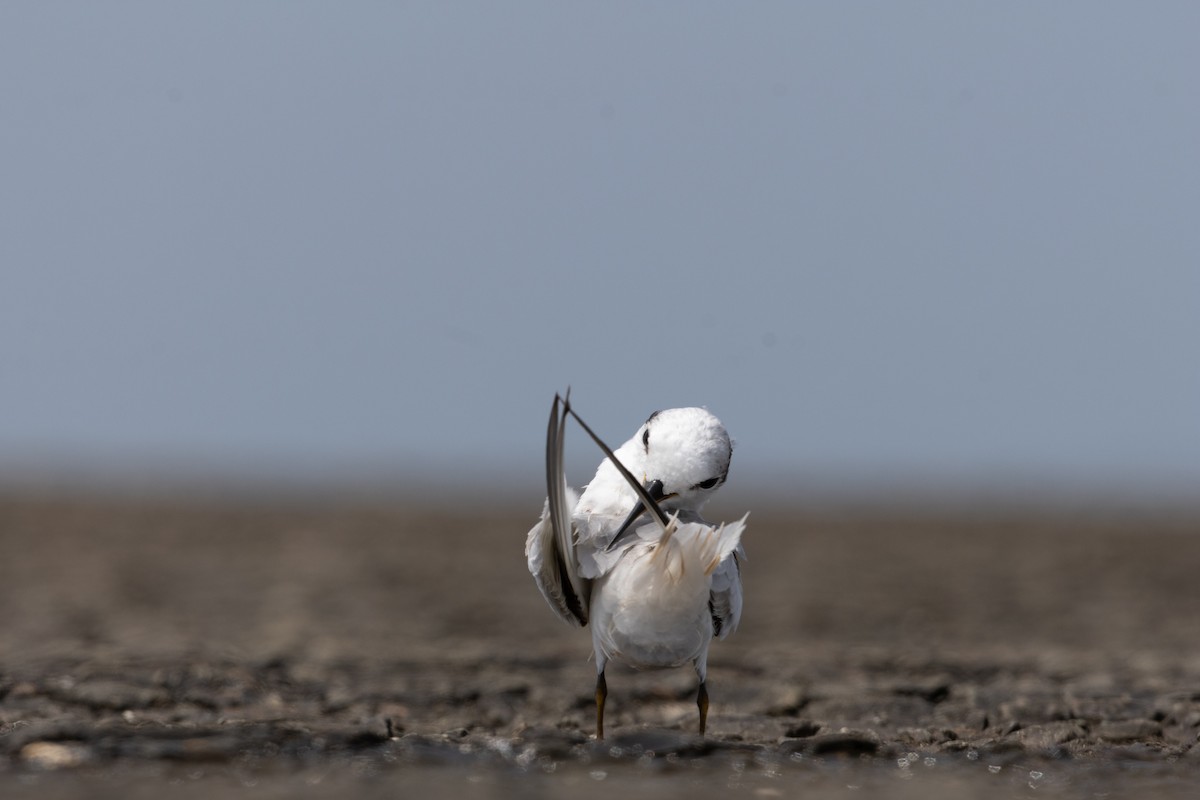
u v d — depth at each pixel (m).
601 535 9.78
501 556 31.45
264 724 10.19
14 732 9.49
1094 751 10.03
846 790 8.84
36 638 16.52
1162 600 23.52
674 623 9.60
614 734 10.01
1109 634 18.81
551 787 8.68
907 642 17.75
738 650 16.36
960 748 10.02
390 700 12.10
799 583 26.22
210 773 8.78
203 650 14.73
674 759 9.49
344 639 17.09
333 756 9.29
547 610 21.42
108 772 8.74
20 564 27.12
